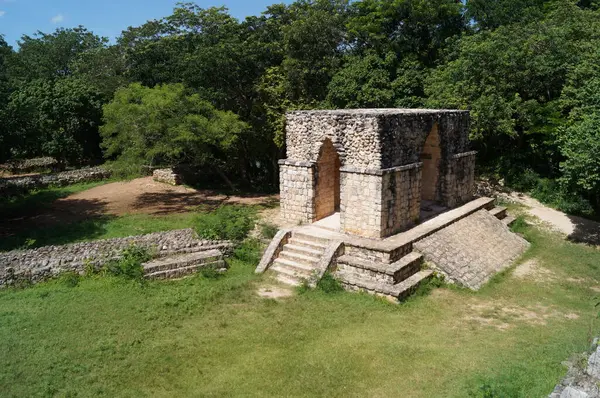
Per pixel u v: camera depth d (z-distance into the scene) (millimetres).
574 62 25734
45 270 15578
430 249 17266
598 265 18484
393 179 17469
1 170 37812
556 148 27078
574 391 7293
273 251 17828
